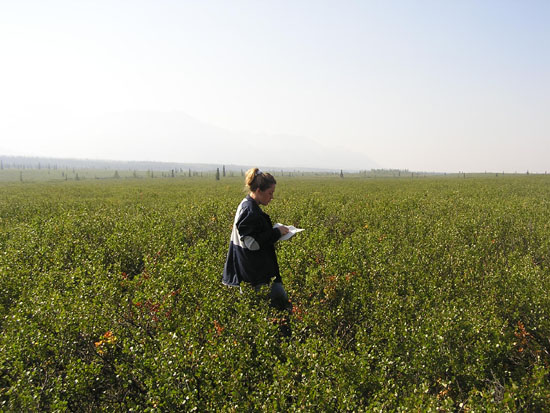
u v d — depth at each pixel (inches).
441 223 407.8
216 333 159.2
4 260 271.0
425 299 202.1
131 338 165.2
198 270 228.7
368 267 258.8
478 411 114.4
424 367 142.9
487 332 162.9
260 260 188.2
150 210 641.6
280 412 114.1
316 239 322.0
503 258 291.9
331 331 186.5
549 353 170.9
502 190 1283.2
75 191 1684.3
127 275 277.4
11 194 1453.0
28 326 155.9
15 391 123.0
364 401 132.5
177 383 128.8
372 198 922.1
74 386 132.9
